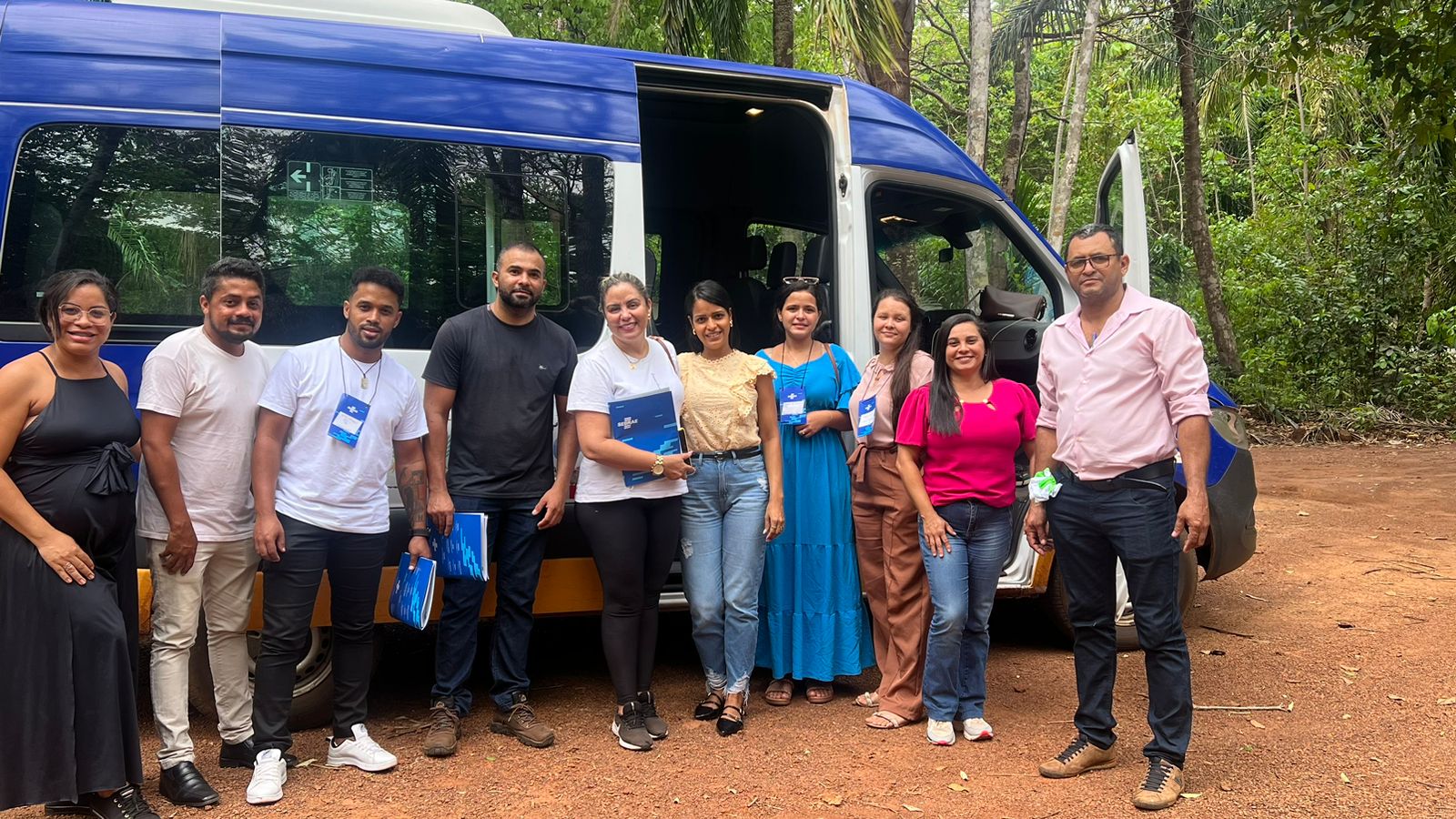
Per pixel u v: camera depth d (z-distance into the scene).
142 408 3.23
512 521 3.88
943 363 3.88
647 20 13.36
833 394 4.29
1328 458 12.30
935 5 20.27
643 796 3.42
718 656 4.13
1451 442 13.50
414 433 3.70
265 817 3.26
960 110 19.56
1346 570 6.70
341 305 3.88
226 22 3.87
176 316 3.75
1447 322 11.74
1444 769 3.59
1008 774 3.61
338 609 3.61
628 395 3.84
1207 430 3.33
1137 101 19.64
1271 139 17.45
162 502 3.25
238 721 3.61
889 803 3.37
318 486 3.47
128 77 3.73
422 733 4.03
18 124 3.59
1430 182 13.48
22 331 3.57
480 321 3.81
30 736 2.96
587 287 4.21
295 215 3.83
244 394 3.42
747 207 6.06
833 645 4.33
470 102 4.08
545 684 4.64
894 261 4.96
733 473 4.04
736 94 4.53
